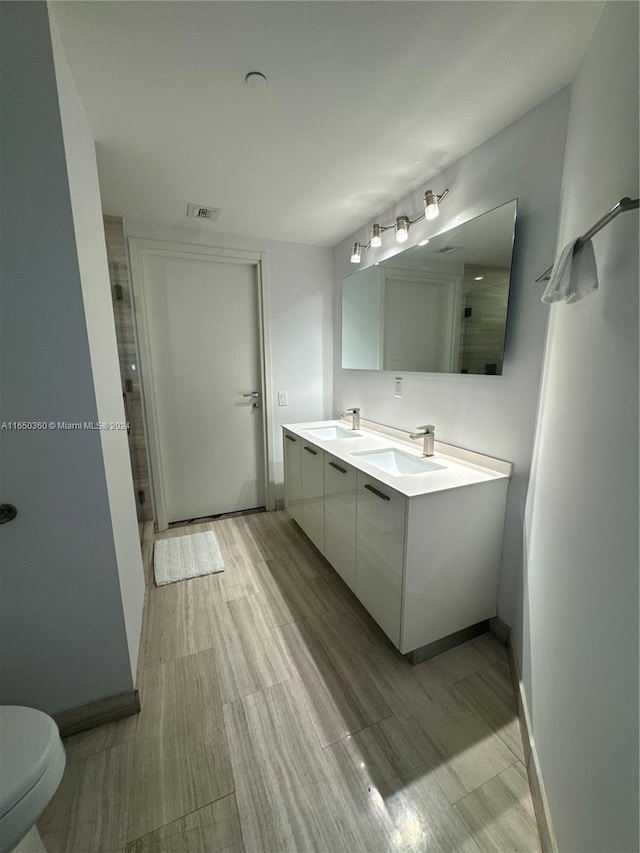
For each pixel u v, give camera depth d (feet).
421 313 6.32
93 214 4.29
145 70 3.60
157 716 4.21
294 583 6.85
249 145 4.97
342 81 3.81
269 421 9.62
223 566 7.38
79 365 3.47
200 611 6.06
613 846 1.98
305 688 4.57
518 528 4.89
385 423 7.86
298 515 8.39
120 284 7.57
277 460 9.96
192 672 4.83
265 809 3.30
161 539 8.55
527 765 3.61
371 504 5.14
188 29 3.16
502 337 4.85
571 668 2.73
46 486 3.54
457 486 4.61
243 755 3.76
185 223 7.80
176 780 3.53
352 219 7.63
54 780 2.61
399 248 6.86
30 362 3.32
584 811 2.34
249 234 8.51
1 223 3.05
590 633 2.45
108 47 3.30
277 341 9.36
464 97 4.09
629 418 2.13
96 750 3.81
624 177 2.43
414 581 4.58
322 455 6.76
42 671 3.81
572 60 3.51
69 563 3.74
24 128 2.99
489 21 3.12
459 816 3.25
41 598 3.69
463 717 4.19
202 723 4.12
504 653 5.15
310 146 5.00
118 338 7.80
